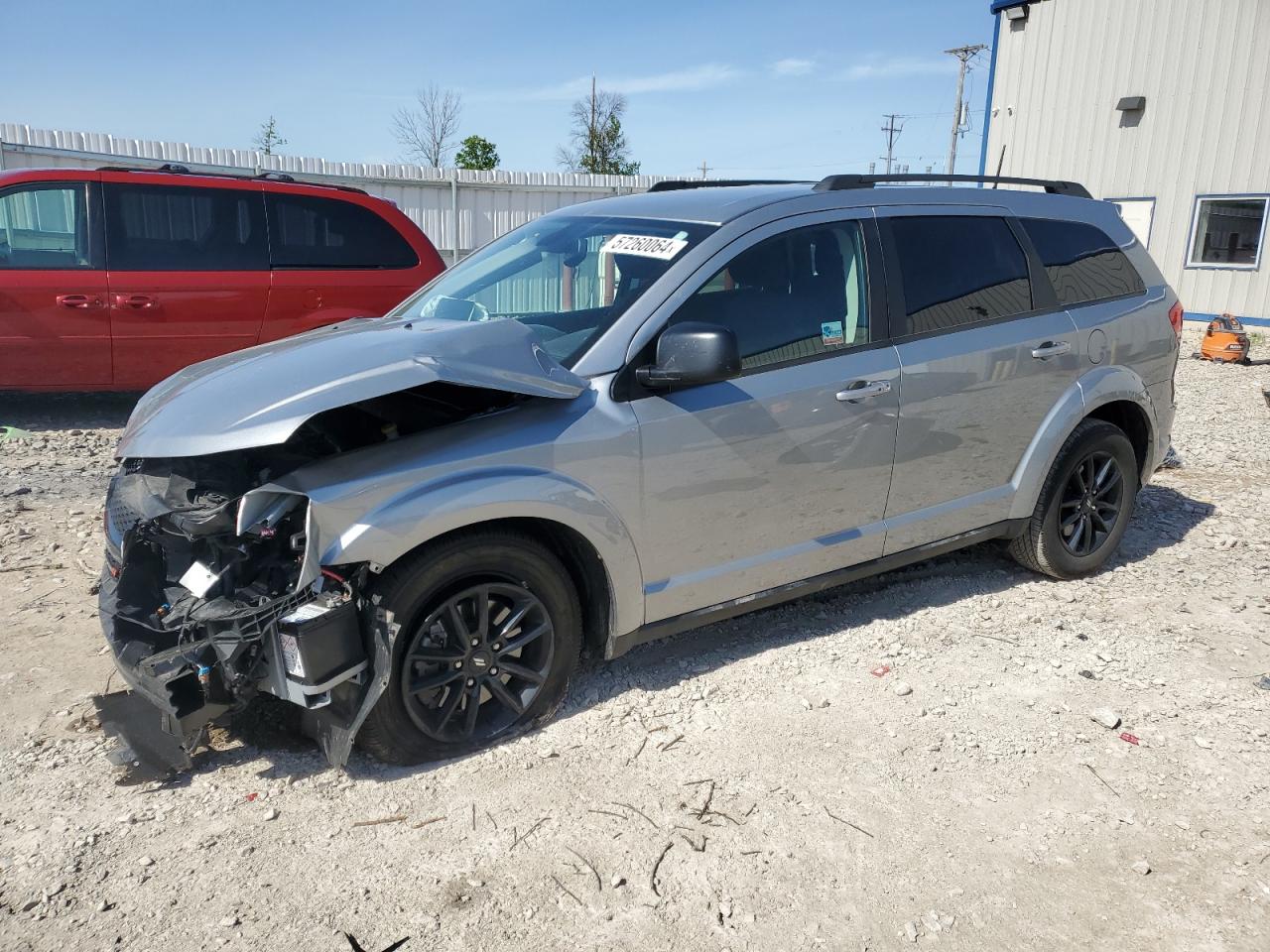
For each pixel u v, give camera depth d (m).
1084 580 5.07
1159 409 5.24
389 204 8.67
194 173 7.91
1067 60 19.30
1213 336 13.96
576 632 3.52
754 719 3.63
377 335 3.42
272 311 8.11
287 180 8.26
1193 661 4.16
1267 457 7.85
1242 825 3.07
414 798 3.11
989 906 2.71
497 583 3.26
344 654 2.92
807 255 3.92
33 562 5.01
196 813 3.02
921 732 3.57
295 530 3.05
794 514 3.88
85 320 7.51
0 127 12.34
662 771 3.29
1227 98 17.12
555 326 3.68
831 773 3.31
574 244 4.05
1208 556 5.46
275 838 2.91
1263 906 2.71
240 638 2.90
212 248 7.91
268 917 2.60
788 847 2.93
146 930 2.54
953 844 2.96
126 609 3.20
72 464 6.90
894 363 4.04
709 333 3.25
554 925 2.60
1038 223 4.77
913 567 5.19
